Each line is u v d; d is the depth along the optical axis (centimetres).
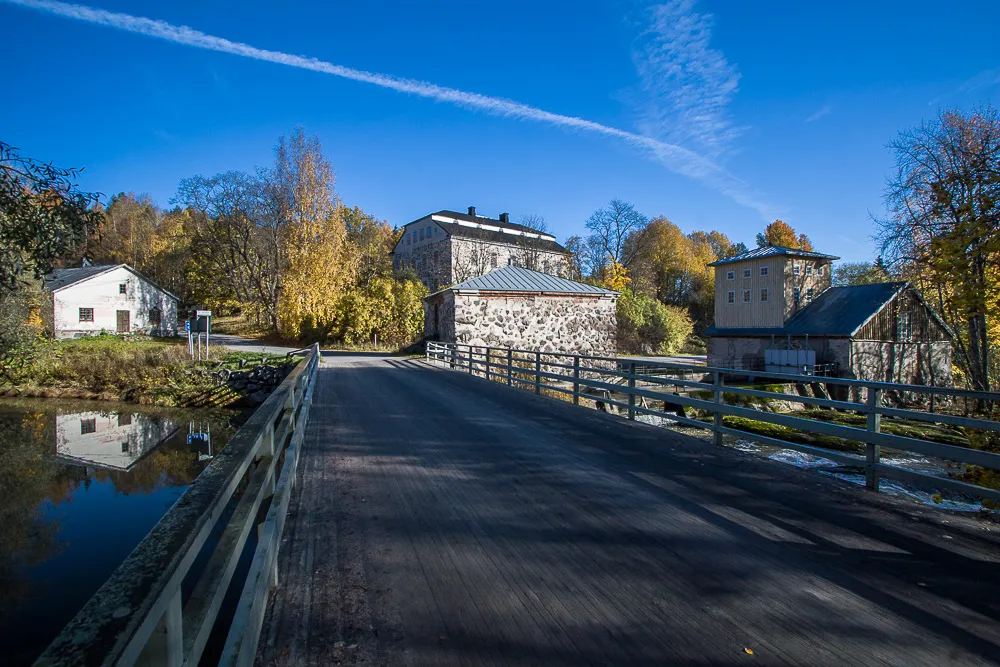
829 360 2555
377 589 296
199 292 5562
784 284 2925
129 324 3897
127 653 83
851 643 246
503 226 5588
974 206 1012
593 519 403
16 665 513
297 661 232
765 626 260
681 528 384
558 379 1009
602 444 652
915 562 329
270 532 286
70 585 684
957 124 1609
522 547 352
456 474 524
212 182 4247
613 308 2325
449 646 244
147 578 107
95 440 1510
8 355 2009
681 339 4484
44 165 619
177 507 146
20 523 903
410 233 5303
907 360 2653
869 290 2727
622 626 260
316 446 646
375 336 3394
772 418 550
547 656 237
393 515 412
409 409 928
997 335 1547
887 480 615
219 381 2006
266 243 4125
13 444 1461
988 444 760
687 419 691
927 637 251
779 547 352
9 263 632
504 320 2105
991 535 372
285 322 3728
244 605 213
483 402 1012
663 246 5838
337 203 3641
